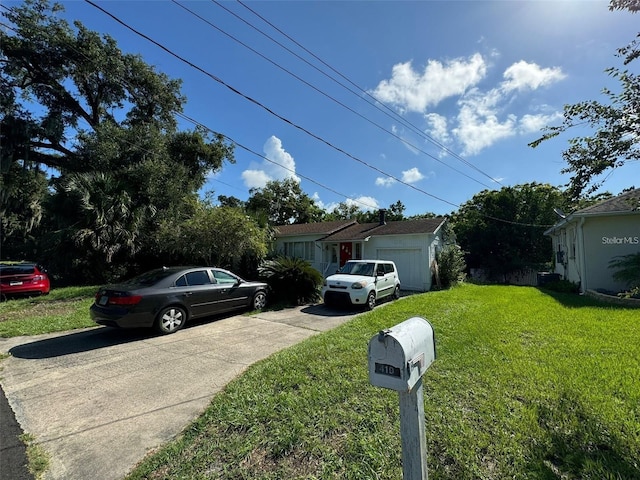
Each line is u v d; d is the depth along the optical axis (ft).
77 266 44.96
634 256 34.30
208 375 14.20
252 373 13.74
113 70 55.47
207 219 38.50
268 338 20.15
